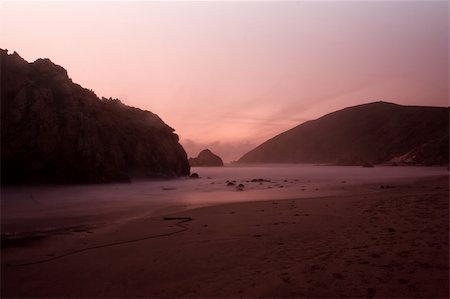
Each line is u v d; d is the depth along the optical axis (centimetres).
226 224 1214
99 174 3288
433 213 1171
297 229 1068
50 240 1067
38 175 2981
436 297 534
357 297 554
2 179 2841
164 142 4709
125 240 1034
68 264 806
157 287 647
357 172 6178
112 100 4578
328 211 1411
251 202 1888
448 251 736
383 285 587
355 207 1487
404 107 17162
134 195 2466
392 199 1652
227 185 3388
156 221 1367
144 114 4966
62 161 3092
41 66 3544
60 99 3347
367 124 16688
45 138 3030
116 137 3825
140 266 770
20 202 2053
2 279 713
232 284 637
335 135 17375
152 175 4162
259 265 732
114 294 625
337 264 699
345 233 974
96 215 1570
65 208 1797
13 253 916
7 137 2920
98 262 814
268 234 1016
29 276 730
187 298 589
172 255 841
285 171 7581
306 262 727
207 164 11812
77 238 1089
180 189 2978
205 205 1848
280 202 1827
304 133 18788
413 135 14088
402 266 664
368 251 771
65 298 616
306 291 585
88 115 3450
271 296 576
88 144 3234
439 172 5366
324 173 6141
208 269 727
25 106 3053
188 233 1090
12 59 3325
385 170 6906
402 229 958
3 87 3120
